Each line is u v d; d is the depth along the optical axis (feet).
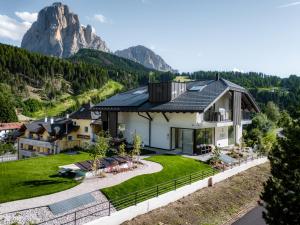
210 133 104.42
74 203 52.24
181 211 58.18
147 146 107.45
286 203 40.24
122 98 125.70
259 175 86.17
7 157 162.61
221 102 107.96
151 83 107.96
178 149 102.22
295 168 40.45
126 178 66.39
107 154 94.94
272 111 235.20
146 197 58.29
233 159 91.20
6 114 305.12
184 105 95.35
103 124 124.36
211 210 61.11
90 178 66.18
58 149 139.64
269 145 104.99
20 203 51.11
